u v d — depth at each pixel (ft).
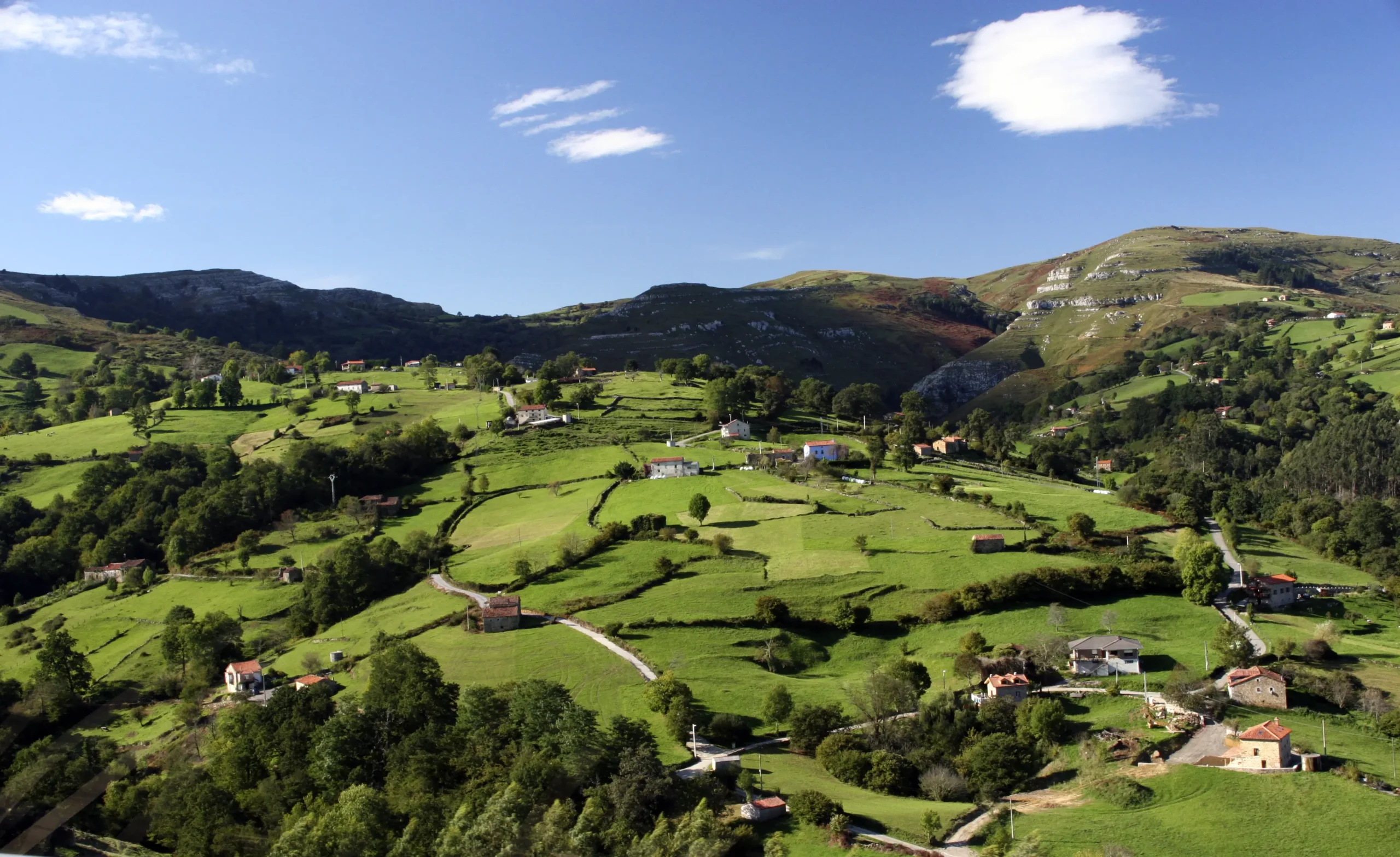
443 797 303.89
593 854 268.41
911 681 386.11
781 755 346.74
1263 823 283.59
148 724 423.64
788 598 485.56
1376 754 326.65
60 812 310.24
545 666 411.54
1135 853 270.87
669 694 364.38
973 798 319.27
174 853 300.40
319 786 328.90
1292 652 416.05
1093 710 371.15
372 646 457.68
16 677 470.39
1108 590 489.26
